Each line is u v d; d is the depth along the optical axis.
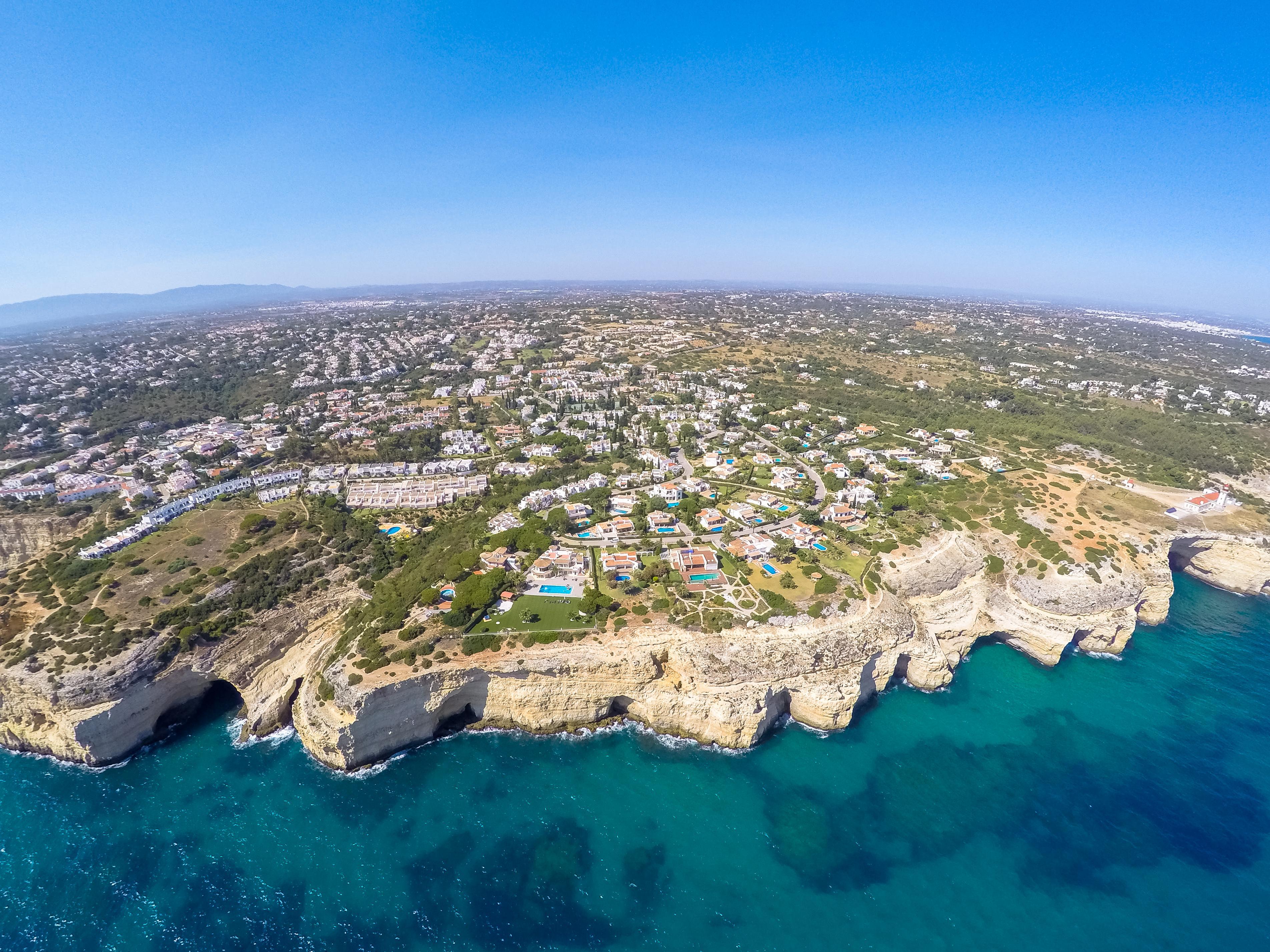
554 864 70.94
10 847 73.19
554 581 106.62
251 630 97.88
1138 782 82.88
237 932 63.59
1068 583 109.44
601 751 87.88
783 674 89.44
